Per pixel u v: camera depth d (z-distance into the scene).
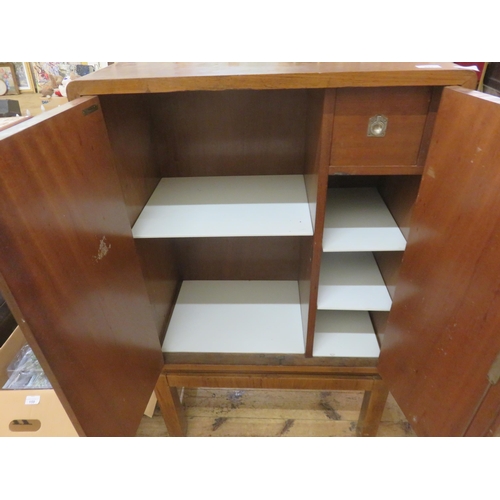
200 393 1.44
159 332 1.16
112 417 0.75
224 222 0.98
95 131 0.71
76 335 0.62
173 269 1.36
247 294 1.38
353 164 0.79
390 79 0.68
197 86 0.71
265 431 1.30
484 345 0.61
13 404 1.01
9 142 0.48
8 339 1.13
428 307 0.78
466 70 0.66
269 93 1.07
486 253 0.59
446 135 0.68
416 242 0.82
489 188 0.57
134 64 0.87
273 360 1.12
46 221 0.55
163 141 1.17
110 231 0.77
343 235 0.97
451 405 0.72
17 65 1.54
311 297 0.99
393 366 0.97
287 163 1.19
